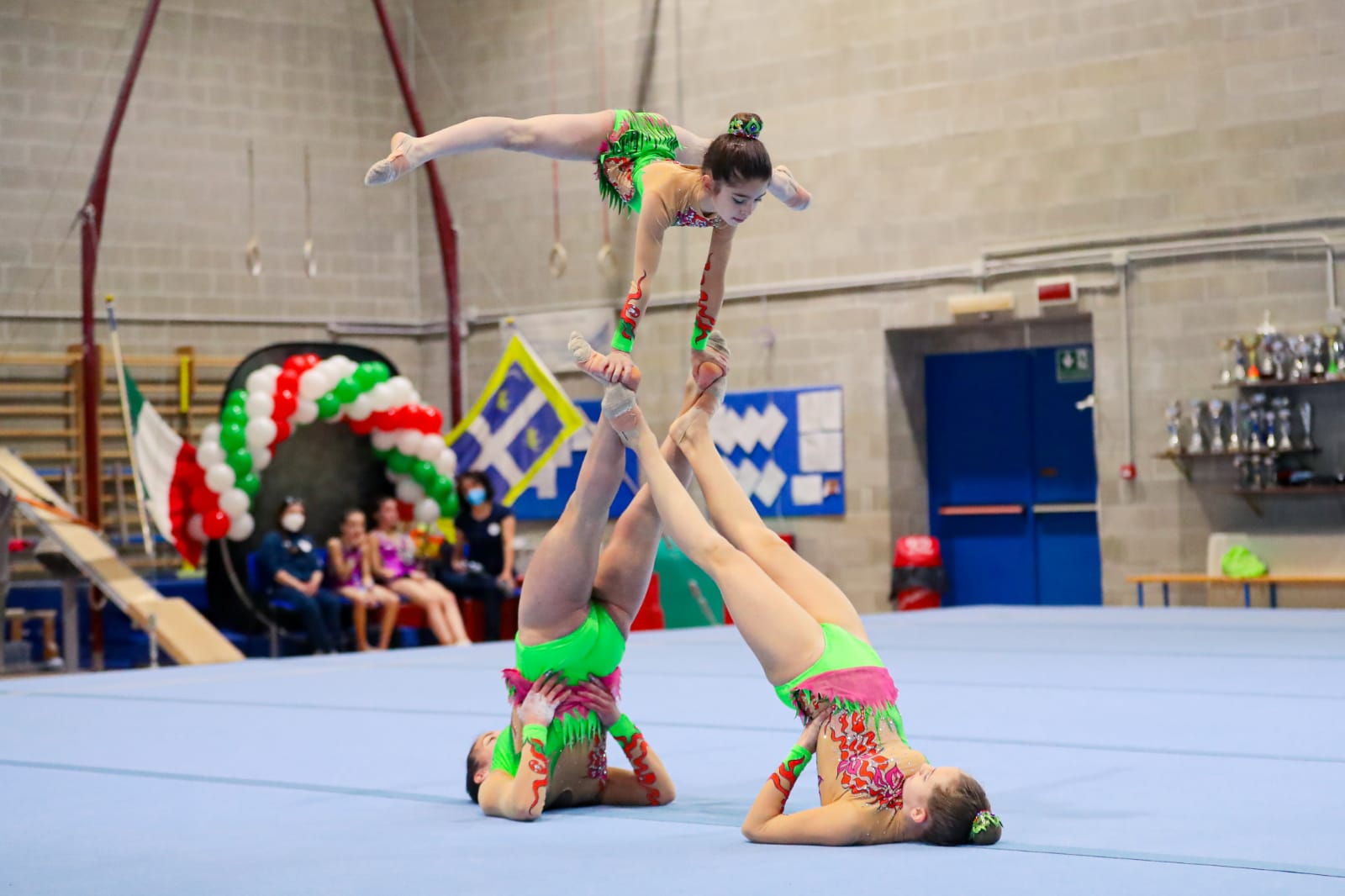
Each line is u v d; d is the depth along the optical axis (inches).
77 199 592.1
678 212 153.7
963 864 125.3
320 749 214.5
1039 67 535.8
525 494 647.1
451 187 674.8
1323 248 483.2
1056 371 563.5
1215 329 503.5
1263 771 174.7
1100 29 523.5
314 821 156.8
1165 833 138.3
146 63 608.1
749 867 126.7
